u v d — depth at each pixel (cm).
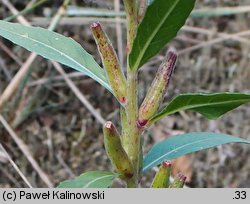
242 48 45
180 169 40
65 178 39
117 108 42
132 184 21
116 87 20
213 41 44
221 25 47
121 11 44
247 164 40
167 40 19
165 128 42
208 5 46
